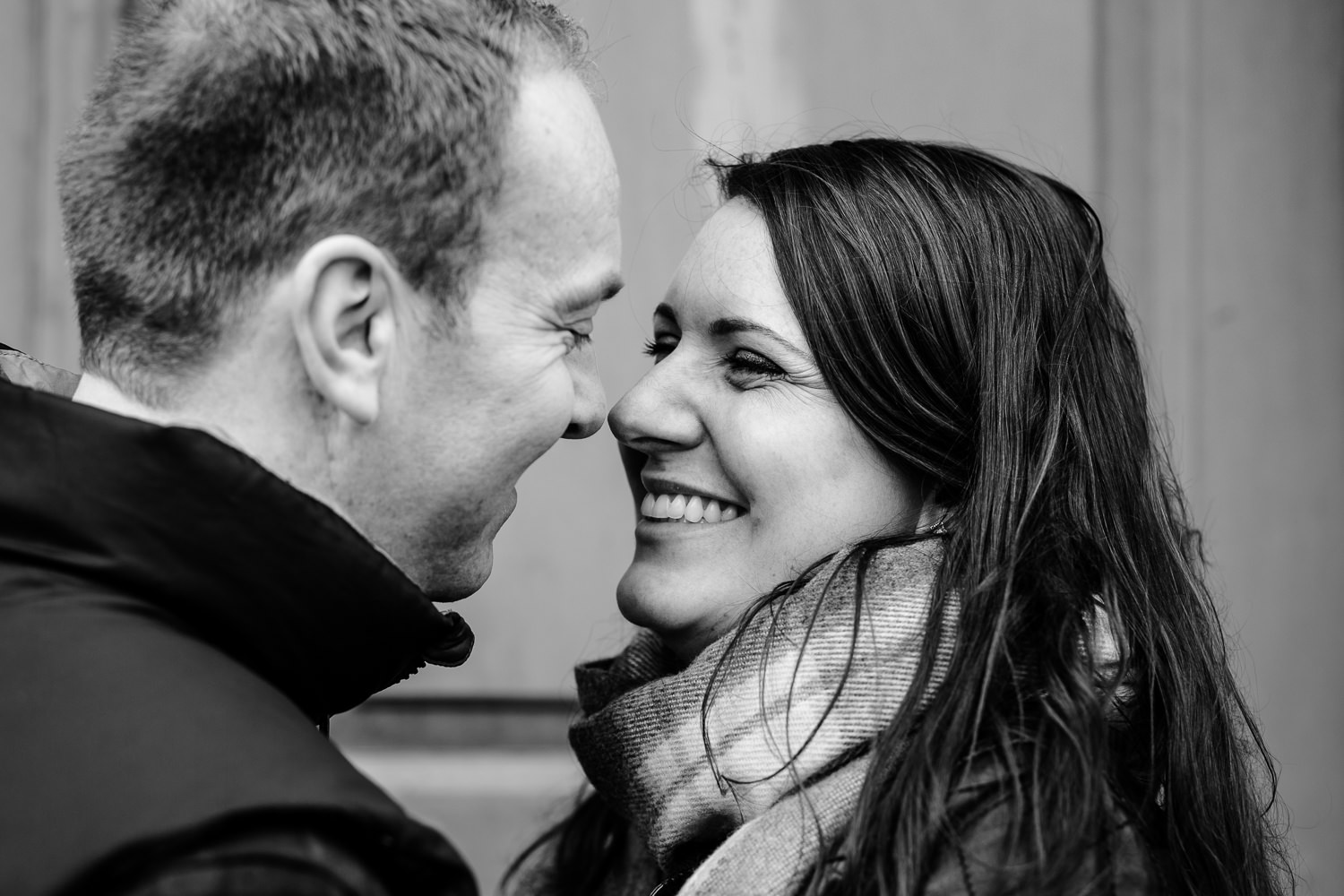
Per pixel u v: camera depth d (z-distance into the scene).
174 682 0.70
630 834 1.30
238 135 0.82
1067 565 1.05
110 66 0.88
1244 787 1.14
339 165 0.83
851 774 0.96
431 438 0.89
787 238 1.09
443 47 0.86
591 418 1.01
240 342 0.83
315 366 0.83
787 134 1.80
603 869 1.32
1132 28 1.85
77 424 0.77
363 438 0.87
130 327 0.84
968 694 0.95
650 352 1.24
